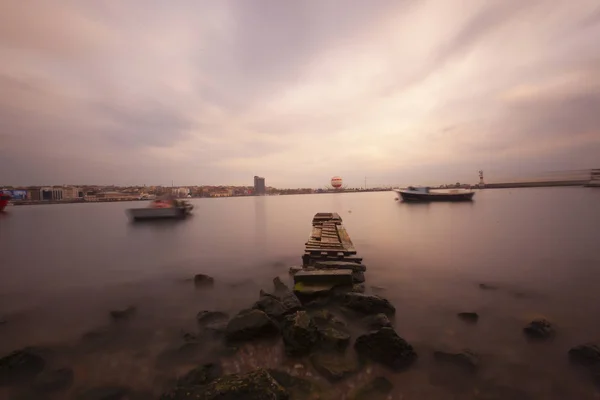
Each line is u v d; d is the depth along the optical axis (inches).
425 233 787.4
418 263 468.1
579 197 2395.4
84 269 486.6
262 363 201.2
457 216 1218.6
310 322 225.5
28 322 280.4
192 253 605.3
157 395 175.2
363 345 207.3
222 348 221.5
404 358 196.5
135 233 984.3
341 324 249.6
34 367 201.6
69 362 210.1
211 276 425.4
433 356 205.5
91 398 172.7
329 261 397.1
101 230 1087.6
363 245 630.5
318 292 301.4
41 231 1080.8
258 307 278.8
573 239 645.9
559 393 169.9
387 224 1002.7
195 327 261.4
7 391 179.3
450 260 483.8
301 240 753.0
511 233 746.2
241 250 624.4
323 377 183.9
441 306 295.1
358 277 369.1
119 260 552.1
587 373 186.4
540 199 2220.7
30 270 484.4
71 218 1764.3
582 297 314.3
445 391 171.2
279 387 161.0
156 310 303.3
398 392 170.1
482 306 293.9
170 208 1494.8
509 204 1796.3
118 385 184.1
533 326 240.4
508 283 362.9
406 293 333.1
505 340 228.1
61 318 289.0
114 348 228.1
